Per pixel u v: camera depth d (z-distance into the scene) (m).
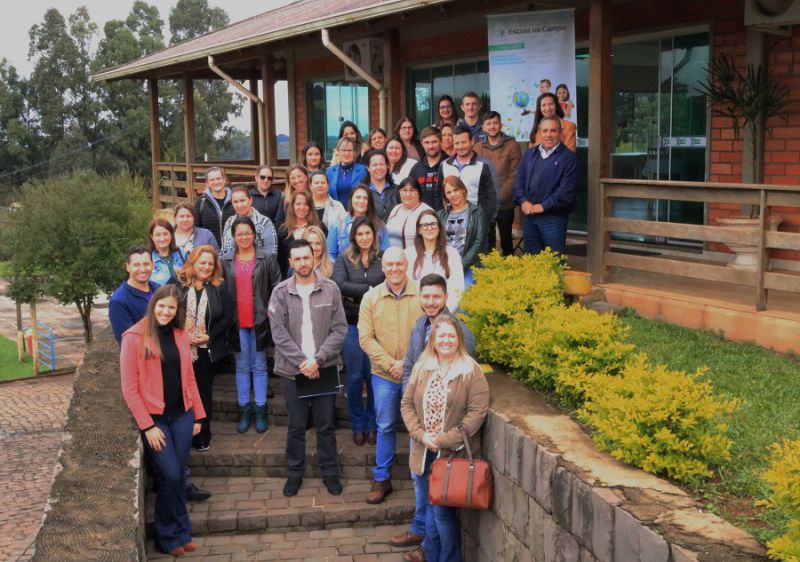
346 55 12.58
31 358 32.53
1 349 34.25
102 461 5.56
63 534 4.69
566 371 5.41
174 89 75.94
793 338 6.57
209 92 78.56
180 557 6.09
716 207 9.38
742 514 3.96
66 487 5.22
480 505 5.34
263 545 6.27
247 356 7.48
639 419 4.38
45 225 31.70
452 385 5.42
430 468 5.57
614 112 10.92
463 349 5.44
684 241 9.97
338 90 17.02
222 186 8.54
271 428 7.72
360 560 6.02
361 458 7.02
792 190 6.55
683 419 4.29
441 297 5.66
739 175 9.15
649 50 10.27
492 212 7.78
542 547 4.75
